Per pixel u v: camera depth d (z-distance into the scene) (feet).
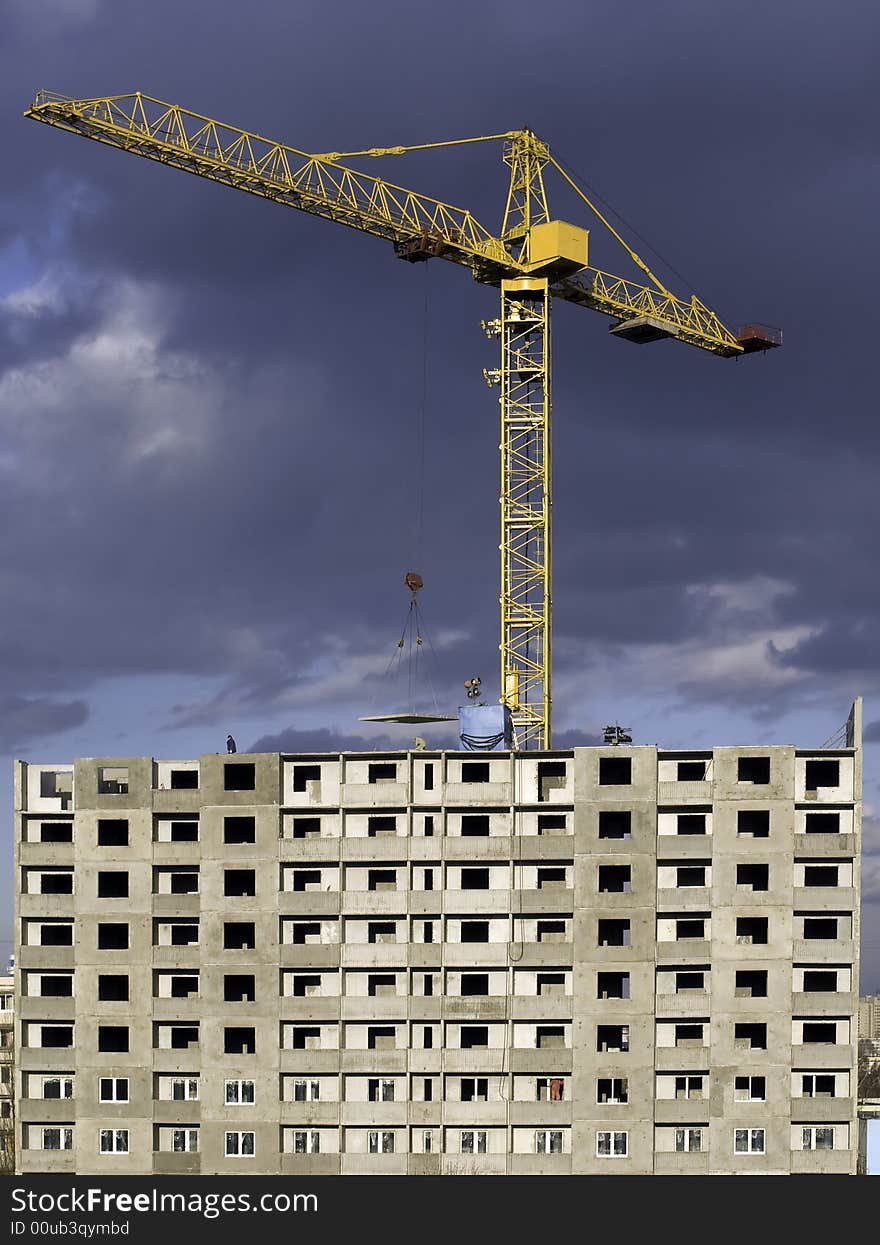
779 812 515.09
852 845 512.22
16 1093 526.57
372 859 521.65
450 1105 510.99
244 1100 517.14
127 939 530.27
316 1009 517.14
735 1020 509.35
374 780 531.09
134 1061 522.47
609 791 518.37
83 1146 520.42
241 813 528.22
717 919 512.63
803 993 507.71
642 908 514.27
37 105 646.74
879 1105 615.98
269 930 522.47
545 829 523.29
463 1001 513.86
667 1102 507.30
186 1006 522.88
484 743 557.74
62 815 541.34
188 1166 515.91
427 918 520.01
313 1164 510.17
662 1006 510.58
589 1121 507.30
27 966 530.68
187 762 544.21
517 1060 510.58
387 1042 516.32
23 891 537.65
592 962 513.45
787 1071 507.30
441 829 523.29
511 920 517.14
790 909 511.81
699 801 516.73
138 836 531.91
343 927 520.83
